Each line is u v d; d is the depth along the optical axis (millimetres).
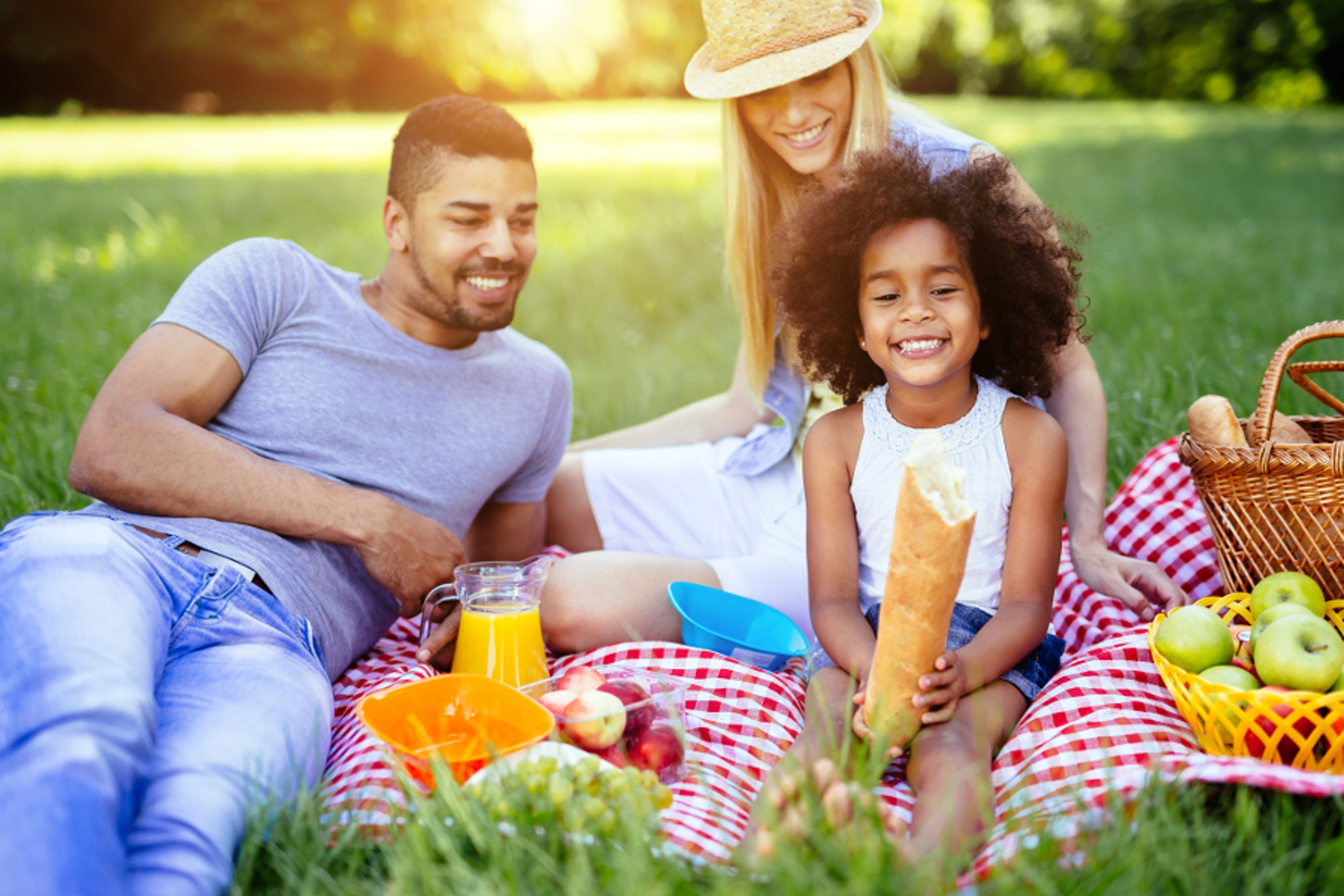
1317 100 33750
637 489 2758
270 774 1553
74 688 1406
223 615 1871
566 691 1774
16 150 15609
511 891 1285
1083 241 2262
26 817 1229
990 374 2240
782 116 2533
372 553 2029
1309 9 33438
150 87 30328
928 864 1327
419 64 33719
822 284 2193
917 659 1648
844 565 2090
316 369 2180
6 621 1555
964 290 2002
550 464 2543
